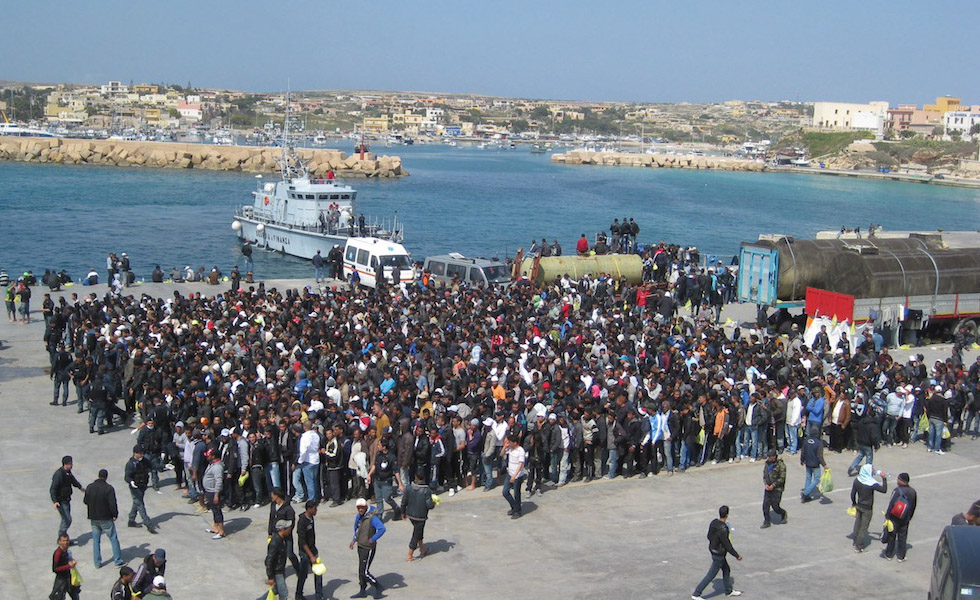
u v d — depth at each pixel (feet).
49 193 400.67
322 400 71.05
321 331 93.40
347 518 63.31
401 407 69.87
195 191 428.15
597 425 71.15
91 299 104.99
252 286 145.69
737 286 128.77
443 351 89.30
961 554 41.39
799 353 92.48
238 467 63.05
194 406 69.41
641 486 70.33
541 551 58.08
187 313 100.99
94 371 81.56
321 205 227.61
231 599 50.08
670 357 87.81
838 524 62.75
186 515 62.44
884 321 116.78
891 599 51.06
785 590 52.06
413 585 52.85
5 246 252.83
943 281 118.93
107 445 74.69
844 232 159.22
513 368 79.56
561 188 543.39
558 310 112.06
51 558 53.98
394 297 118.83
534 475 69.00
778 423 77.15
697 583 53.21
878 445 71.20
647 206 443.73
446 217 364.17
